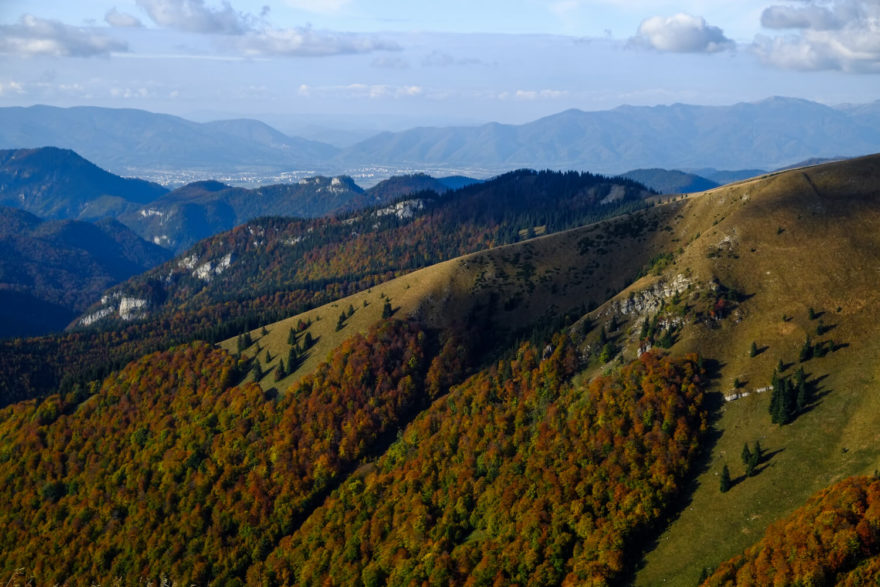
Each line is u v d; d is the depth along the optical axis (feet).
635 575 386.52
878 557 305.73
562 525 427.74
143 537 597.52
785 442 424.87
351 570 490.08
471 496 498.28
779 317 535.60
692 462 447.42
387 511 524.11
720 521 392.88
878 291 522.88
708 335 545.03
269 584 529.86
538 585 403.54
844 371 459.73
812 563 315.58
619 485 433.48
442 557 449.48
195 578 552.82
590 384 542.16
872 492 333.21
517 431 527.81
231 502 599.98
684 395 488.85
